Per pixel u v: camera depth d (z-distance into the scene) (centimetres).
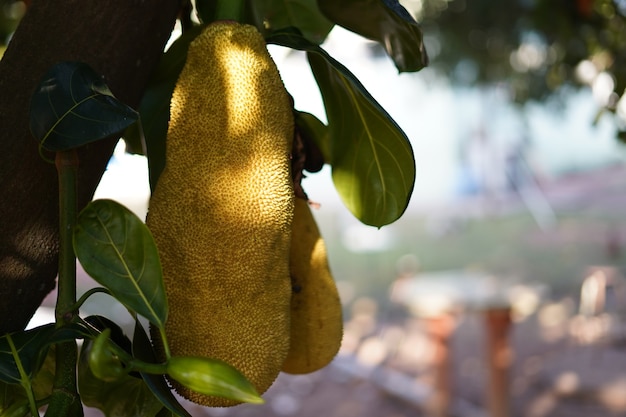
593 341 462
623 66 252
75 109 76
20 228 80
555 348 535
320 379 527
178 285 78
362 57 719
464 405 440
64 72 77
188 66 82
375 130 92
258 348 78
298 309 94
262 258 79
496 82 511
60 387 73
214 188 78
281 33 88
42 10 81
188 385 68
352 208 98
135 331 76
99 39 82
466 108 1024
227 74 80
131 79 85
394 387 464
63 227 75
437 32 441
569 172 1272
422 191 1138
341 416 458
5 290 80
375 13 97
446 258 894
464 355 554
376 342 596
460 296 380
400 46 101
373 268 888
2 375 71
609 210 1012
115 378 69
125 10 83
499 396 364
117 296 72
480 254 895
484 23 412
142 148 112
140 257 73
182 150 79
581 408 388
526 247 886
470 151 1073
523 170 1063
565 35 277
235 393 67
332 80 94
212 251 77
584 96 504
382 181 95
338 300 97
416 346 577
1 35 192
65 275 74
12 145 79
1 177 79
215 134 79
